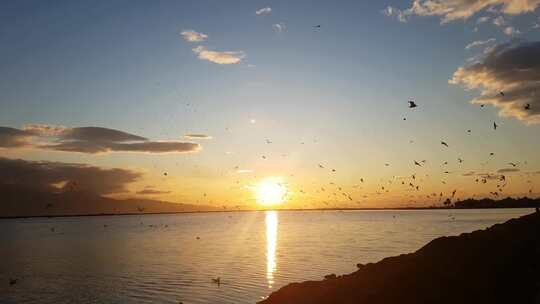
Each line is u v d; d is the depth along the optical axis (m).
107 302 40.44
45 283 50.44
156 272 56.03
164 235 134.50
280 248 83.31
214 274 52.88
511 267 24.05
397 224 162.50
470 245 28.23
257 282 46.78
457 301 20.66
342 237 106.38
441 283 22.53
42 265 66.75
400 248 75.69
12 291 46.25
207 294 41.75
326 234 120.19
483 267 24.28
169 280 49.75
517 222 34.03
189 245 96.25
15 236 144.12
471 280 22.70
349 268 53.97
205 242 103.75
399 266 26.25
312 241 97.38
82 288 46.81
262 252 76.69
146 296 42.00
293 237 113.50
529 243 27.75
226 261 65.31
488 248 27.34
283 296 26.22
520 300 20.25
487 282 22.36
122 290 45.16
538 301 19.62
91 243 107.56
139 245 99.25
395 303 21.39
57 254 82.62
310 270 53.41
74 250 90.19
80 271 59.22
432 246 29.03
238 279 48.91
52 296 43.56
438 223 156.75
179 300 39.84
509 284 22.03
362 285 24.62
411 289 22.39
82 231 171.25
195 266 60.59
